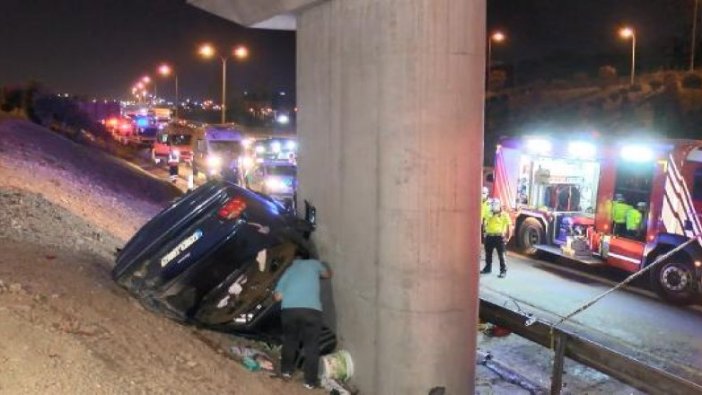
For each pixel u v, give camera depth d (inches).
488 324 403.5
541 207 661.3
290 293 275.7
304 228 300.8
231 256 290.4
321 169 308.2
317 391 272.1
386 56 254.1
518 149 690.2
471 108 253.4
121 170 984.9
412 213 252.5
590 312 458.6
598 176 590.6
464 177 254.5
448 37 247.4
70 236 394.3
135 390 209.5
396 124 252.8
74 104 1604.3
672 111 1396.4
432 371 257.8
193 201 313.7
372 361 270.7
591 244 588.4
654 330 419.2
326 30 298.8
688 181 498.0
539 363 360.8
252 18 369.4
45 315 234.8
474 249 261.3
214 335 297.7
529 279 557.9
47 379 194.2
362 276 274.8
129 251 314.2
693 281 484.1
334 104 293.7
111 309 270.7
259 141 1066.1
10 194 436.1
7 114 1245.1
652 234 524.4
